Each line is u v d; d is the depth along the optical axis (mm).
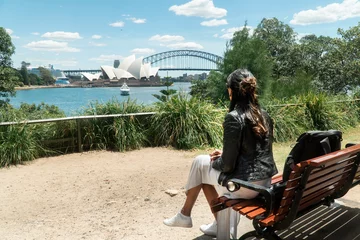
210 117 7129
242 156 2295
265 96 12617
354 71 19453
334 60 21047
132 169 5328
